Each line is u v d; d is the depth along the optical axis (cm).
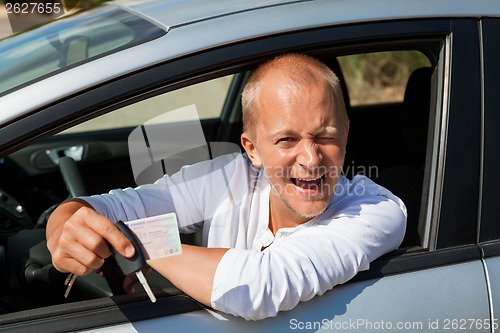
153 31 171
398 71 525
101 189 228
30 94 154
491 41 182
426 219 178
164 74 160
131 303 156
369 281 168
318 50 172
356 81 523
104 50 171
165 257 151
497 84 181
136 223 147
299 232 170
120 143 296
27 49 188
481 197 177
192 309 158
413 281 170
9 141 150
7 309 176
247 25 169
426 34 178
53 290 184
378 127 315
